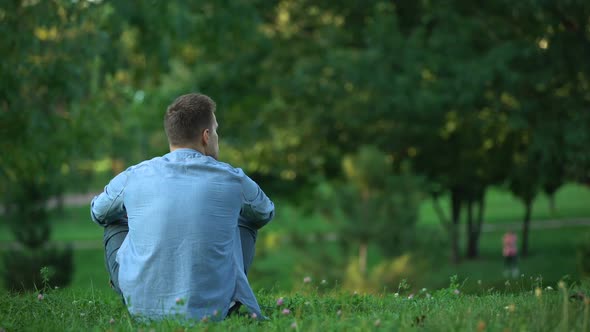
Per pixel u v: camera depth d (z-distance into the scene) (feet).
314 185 121.49
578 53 68.95
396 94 75.36
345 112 89.20
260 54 92.43
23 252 84.64
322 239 72.79
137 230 15.69
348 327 14.70
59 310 18.53
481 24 75.77
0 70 50.93
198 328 14.30
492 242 172.76
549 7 66.13
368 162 73.92
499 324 14.01
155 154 108.27
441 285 64.08
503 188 117.80
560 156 73.00
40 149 56.13
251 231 17.06
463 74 71.20
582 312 14.39
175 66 99.45
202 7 72.64
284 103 98.27
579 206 242.78
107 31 58.39
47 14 52.54
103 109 66.03
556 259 141.08
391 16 78.59
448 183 111.04
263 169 113.09
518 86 71.15
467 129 93.25
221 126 101.81
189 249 15.40
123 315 17.24
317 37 93.40
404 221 70.38
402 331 13.99
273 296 22.20
